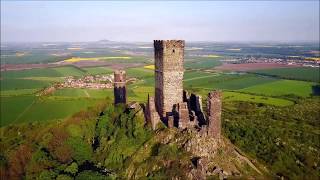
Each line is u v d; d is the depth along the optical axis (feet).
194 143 227.81
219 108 232.12
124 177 234.17
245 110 481.05
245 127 361.92
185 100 267.80
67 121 346.33
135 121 265.95
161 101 262.26
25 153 296.92
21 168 280.31
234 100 538.47
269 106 508.12
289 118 454.81
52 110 433.07
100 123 313.32
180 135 236.43
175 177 214.69
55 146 299.17
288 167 276.62
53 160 279.69
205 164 213.66
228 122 383.24
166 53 252.21
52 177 247.09
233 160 229.25
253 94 577.02
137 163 237.25
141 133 255.29
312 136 379.55
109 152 264.52
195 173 210.38
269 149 303.68
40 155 286.87
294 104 521.65
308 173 274.98
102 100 458.09
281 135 367.45
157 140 243.40
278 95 572.51
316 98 553.23
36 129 360.07
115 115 313.94
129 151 250.78
